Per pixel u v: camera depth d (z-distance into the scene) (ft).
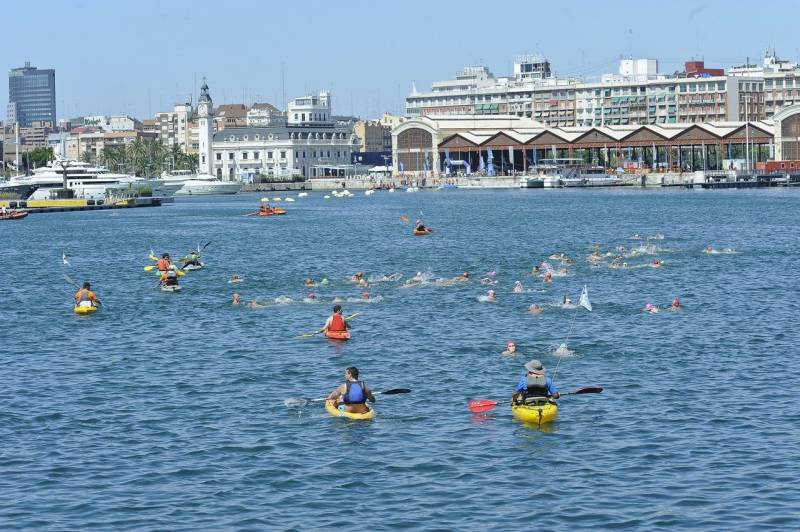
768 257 426.10
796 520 134.31
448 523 135.95
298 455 162.50
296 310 302.45
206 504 143.23
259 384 209.77
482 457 160.15
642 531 132.26
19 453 165.48
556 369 217.97
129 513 140.56
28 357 241.76
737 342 243.19
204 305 316.81
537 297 319.27
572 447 164.04
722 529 132.16
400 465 157.17
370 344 248.52
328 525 135.85
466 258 456.04
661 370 214.90
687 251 453.17
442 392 199.82
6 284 389.60
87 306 306.35
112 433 175.94
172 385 209.97
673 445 163.84
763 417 177.99
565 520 136.05
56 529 135.85
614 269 390.83
